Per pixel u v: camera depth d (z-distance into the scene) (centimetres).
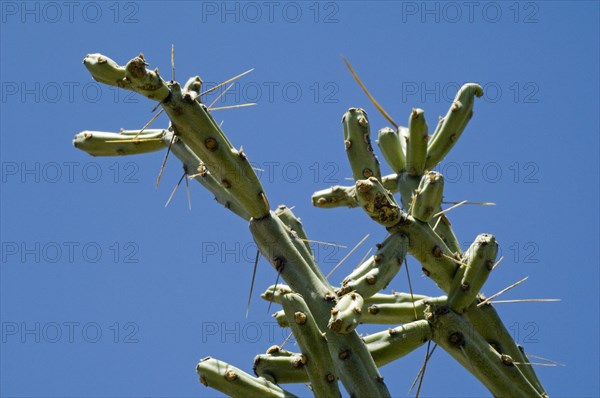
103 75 603
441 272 694
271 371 641
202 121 623
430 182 694
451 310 674
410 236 688
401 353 656
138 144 729
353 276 661
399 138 796
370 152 743
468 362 664
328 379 601
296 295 606
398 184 771
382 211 677
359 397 596
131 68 600
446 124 785
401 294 718
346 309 595
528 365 693
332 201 803
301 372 640
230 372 615
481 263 683
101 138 727
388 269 660
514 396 661
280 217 684
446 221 745
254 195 638
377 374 605
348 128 746
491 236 694
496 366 664
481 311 696
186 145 694
